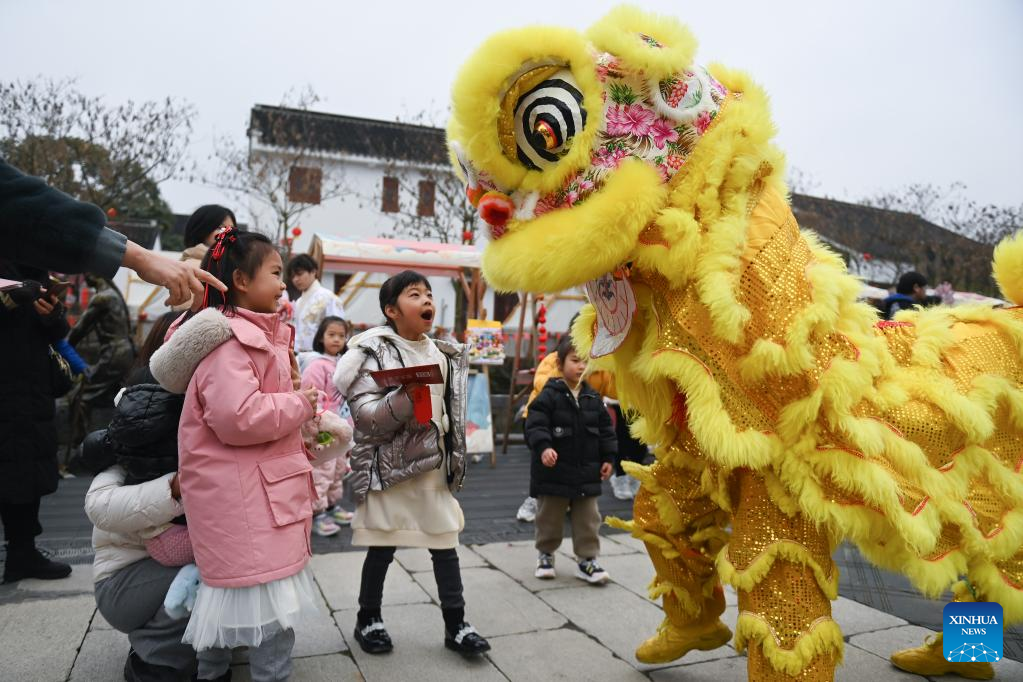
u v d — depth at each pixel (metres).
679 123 1.96
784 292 1.91
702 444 1.90
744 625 1.95
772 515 1.98
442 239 17.58
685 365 1.93
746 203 2.00
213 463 2.12
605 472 4.02
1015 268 2.38
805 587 1.93
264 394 2.18
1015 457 2.20
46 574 3.58
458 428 3.02
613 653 2.91
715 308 1.85
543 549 3.95
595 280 2.18
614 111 1.92
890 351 2.17
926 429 2.01
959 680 2.65
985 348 2.21
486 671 2.72
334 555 4.19
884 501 1.82
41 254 1.68
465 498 6.22
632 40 1.89
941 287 11.91
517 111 1.93
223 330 2.16
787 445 1.92
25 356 3.47
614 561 4.23
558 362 4.15
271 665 2.23
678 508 2.45
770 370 1.86
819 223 18.59
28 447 3.46
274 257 2.40
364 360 3.07
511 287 1.94
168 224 21.41
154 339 2.61
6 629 2.93
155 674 2.30
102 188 12.55
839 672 2.73
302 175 18.16
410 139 20.67
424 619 3.23
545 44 1.86
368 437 2.96
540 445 3.84
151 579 2.26
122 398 2.32
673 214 1.89
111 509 2.19
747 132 1.96
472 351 8.01
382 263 8.78
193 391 2.15
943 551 2.00
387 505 2.93
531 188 1.94
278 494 2.18
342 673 2.67
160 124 12.28
